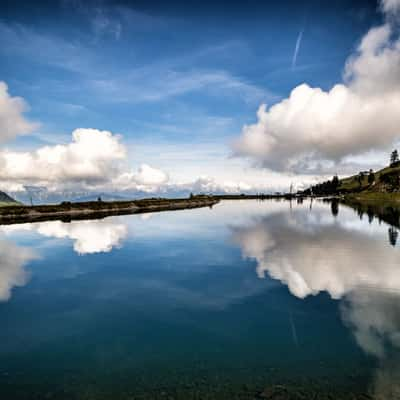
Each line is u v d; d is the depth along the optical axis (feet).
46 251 88.69
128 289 53.62
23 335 36.76
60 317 41.98
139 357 31.24
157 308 44.70
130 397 24.75
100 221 182.09
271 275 59.77
